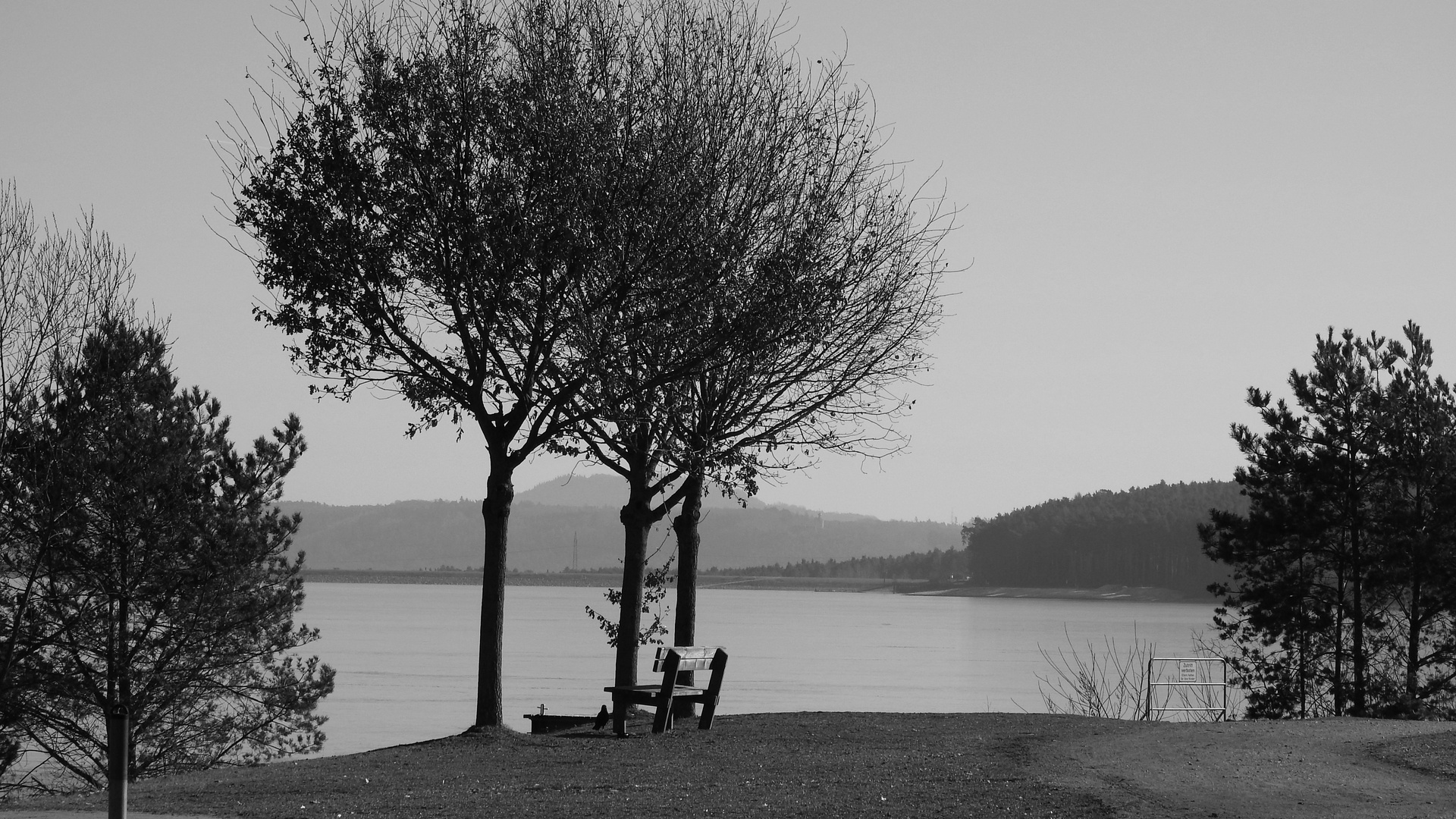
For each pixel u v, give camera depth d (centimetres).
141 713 2488
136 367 2633
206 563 2527
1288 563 3319
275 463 2748
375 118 1888
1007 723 1991
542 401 1917
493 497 1892
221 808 1311
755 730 1909
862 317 2095
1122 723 2023
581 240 1845
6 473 2470
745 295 1952
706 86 2023
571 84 1927
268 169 1886
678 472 2067
